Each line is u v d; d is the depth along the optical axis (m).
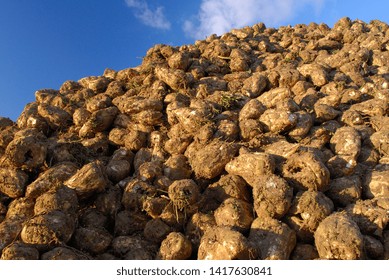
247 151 0.99
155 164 1.06
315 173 0.85
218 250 0.72
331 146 1.07
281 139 1.09
